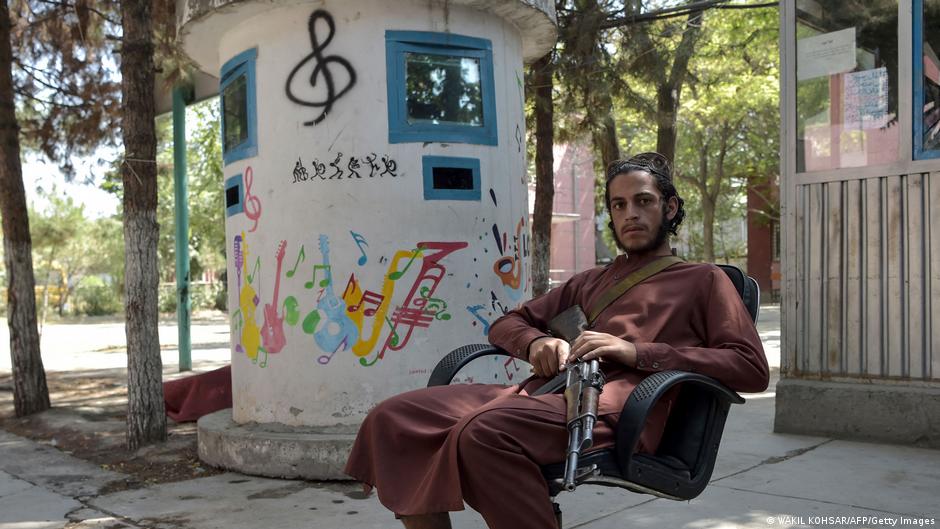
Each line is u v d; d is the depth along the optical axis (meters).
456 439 2.19
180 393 7.12
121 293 33.25
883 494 4.22
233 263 5.61
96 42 9.05
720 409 2.57
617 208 2.73
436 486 2.20
